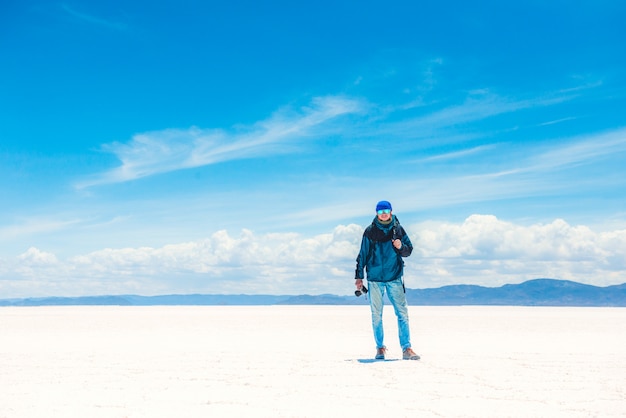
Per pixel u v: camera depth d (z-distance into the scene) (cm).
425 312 2914
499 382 510
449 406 414
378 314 713
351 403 427
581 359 671
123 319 1931
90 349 841
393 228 711
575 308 3916
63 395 463
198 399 445
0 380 538
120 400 442
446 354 736
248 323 1664
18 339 1062
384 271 709
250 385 505
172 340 1033
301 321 1792
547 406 414
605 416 384
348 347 892
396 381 520
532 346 888
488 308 4078
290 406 418
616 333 1211
